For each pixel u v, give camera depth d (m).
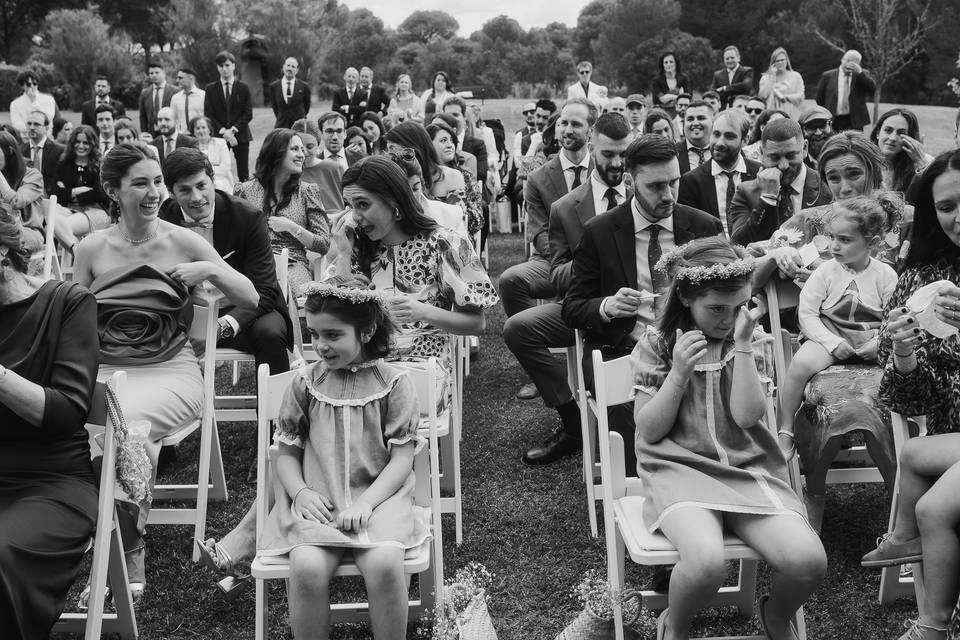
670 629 3.18
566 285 5.10
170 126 12.34
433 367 3.59
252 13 49.66
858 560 4.06
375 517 3.23
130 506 3.78
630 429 4.45
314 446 3.40
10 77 38.78
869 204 4.18
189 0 46.28
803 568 3.01
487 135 13.27
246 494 4.88
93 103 16.78
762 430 3.39
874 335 4.22
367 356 3.50
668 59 15.45
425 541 3.29
